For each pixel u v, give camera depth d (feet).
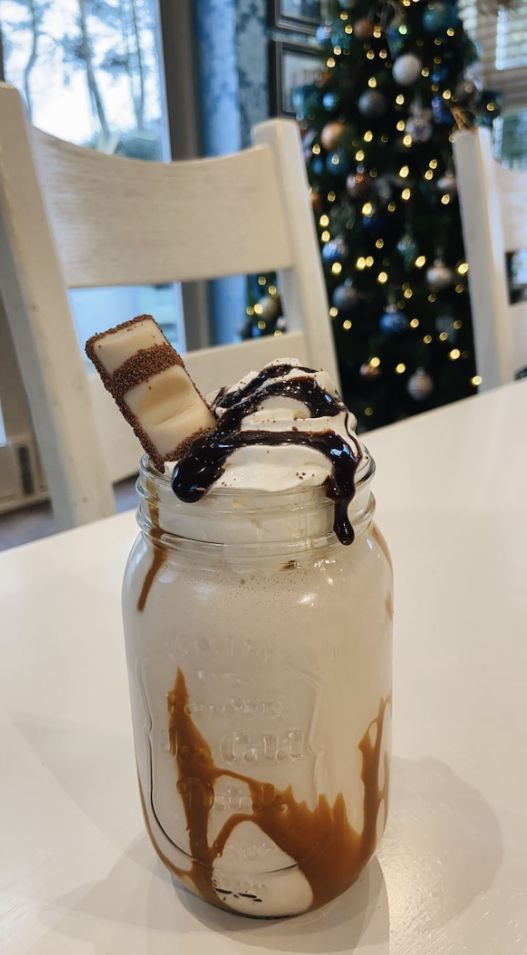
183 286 6.43
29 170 1.84
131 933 0.90
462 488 2.05
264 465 0.80
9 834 1.04
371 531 0.93
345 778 0.88
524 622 1.52
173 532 0.83
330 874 0.89
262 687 0.82
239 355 2.44
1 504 5.44
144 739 0.91
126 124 5.75
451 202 4.71
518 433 2.42
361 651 0.85
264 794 0.86
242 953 0.87
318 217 4.98
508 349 3.11
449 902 0.92
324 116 4.84
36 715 1.29
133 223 2.13
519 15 5.97
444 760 1.15
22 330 1.91
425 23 4.37
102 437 2.08
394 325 4.74
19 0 4.85
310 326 2.60
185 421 0.88
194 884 0.92
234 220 2.39
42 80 5.11
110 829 1.05
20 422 5.41
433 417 2.57
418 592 1.62
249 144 6.00
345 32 4.66
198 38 5.93
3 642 1.51
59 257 1.91
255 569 0.81
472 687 1.32
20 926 0.91
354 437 0.89
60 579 1.71
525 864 0.97
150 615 0.84
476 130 2.94
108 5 5.34
